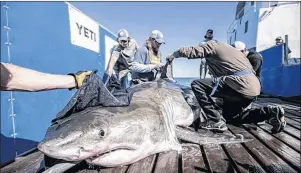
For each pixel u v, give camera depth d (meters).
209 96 3.33
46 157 1.91
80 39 4.65
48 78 1.57
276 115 3.37
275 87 9.63
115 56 4.64
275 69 9.60
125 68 5.03
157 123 2.42
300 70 8.55
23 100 2.78
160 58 5.09
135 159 2.21
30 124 2.91
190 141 2.82
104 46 6.31
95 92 2.10
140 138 2.18
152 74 4.91
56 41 3.67
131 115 2.20
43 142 1.73
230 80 3.22
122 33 4.61
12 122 2.59
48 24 3.42
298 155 2.50
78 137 1.81
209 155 2.50
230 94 3.33
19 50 2.76
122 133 2.05
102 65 6.13
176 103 3.21
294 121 4.45
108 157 2.03
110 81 2.79
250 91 3.21
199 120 3.54
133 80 4.75
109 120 2.03
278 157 2.46
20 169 2.21
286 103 7.29
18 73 1.41
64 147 1.74
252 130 3.62
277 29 13.23
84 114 2.04
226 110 3.64
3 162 2.42
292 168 2.20
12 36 2.65
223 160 2.37
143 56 4.78
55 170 1.81
